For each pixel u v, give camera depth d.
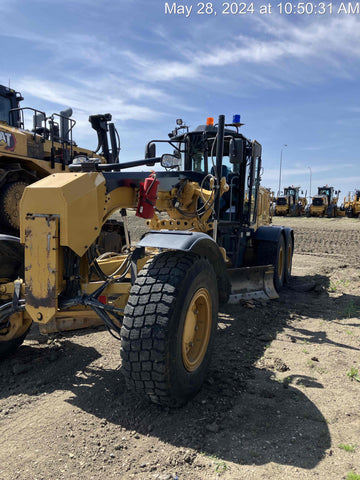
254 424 2.62
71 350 3.97
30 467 2.18
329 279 8.33
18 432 2.53
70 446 2.38
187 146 5.90
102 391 3.07
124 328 2.61
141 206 3.60
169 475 2.12
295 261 11.40
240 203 6.26
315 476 2.12
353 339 4.46
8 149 7.29
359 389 3.17
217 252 3.23
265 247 6.93
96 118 8.75
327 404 2.91
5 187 7.29
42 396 3.01
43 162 7.98
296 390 3.13
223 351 4.01
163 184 4.36
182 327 2.68
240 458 2.28
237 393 3.07
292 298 6.61
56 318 3.27
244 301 5.88
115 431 2.54
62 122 8.66
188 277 2.76
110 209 3.37
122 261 4.20
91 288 3.30
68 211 2.82
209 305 3.14
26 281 2.91
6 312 3.33
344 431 2.57
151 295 2.64
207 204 4.84
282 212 37.53
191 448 2.36
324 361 3.76
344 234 20.25
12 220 7.38
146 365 2.54
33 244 2.87
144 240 2.96
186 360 2.81
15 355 3.83
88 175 3.06
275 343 4.29
